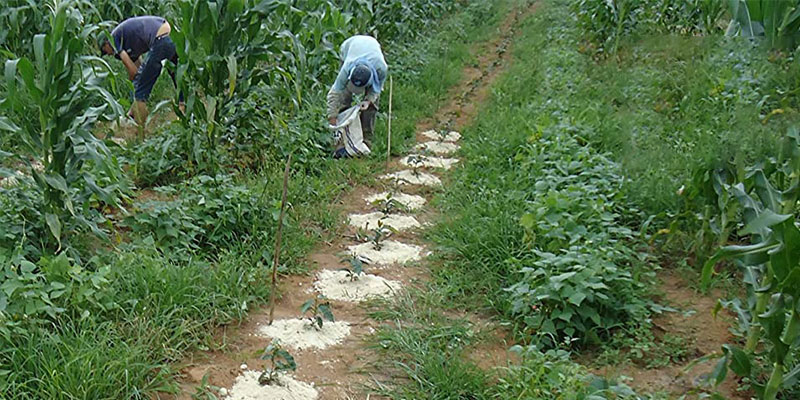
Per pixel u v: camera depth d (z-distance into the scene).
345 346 3.69
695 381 3.39
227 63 5.54
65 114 4.01
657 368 3.56
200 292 3.83
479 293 4.29
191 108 5.59
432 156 7.30
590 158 5.84
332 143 6.98
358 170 6.49
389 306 4.07
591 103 7.54
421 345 3.60
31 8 7.39
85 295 3.37
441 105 9.47
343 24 8.23
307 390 3.28
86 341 3.12
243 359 3.48
